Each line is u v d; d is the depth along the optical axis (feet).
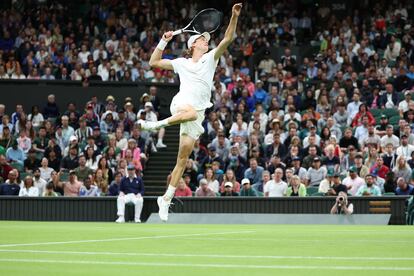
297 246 32.83
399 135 95.61
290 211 78.69
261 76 114.52
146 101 104.58
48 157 93.15
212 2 144.25
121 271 22.38
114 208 81.92
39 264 24.27
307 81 114.62
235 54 129.49
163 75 117.39
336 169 86.48
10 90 114.93
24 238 38.19
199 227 56.70
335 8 147.95
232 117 102.73
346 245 33.55
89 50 129.49
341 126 99.04
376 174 84.07
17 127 103.14
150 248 31.35
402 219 76.48
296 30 142.61
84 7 144.25
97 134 96.53
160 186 97.14
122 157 90.94
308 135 93.15
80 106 114.21
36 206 82.89
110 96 105.91
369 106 104.42
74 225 60.13
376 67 119.85
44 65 121.29
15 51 124.67
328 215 75.15
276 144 90.63
